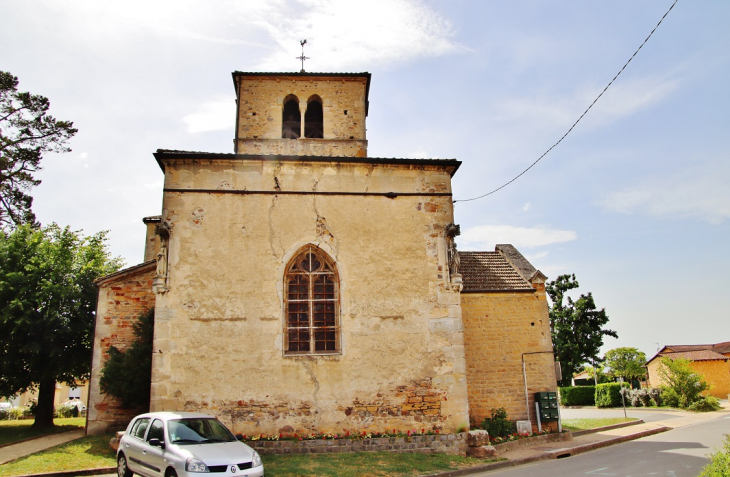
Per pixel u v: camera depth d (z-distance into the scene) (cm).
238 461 889
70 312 1898
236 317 1351
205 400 1288
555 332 4066
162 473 903
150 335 1575
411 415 1353
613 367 4688
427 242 1487
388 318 1410
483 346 1773
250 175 1459
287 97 1816
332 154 1742
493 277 1920
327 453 1268
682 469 1169
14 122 2542
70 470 1155
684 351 4859
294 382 1328
